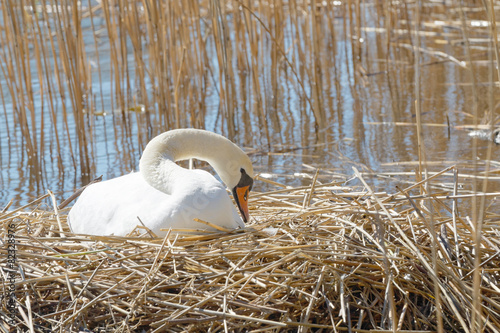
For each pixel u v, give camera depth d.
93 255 4.43
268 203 5.79
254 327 3.92
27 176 8.16
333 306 4.01
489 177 6.96
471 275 4.40
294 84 12.52
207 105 11.44
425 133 8.98
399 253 4.50
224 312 3.78
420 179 5.42
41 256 4.31
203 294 4.02
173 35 9.95
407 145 8.52
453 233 4.89
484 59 12.88
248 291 4.12
